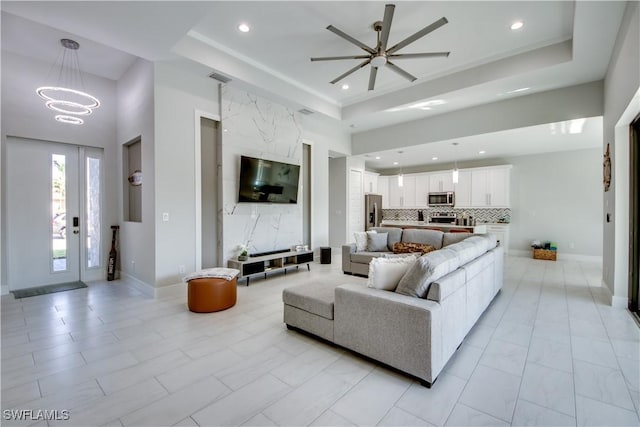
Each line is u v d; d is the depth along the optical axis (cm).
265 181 501
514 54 400
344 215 755
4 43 389
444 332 212
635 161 341
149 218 397
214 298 337
